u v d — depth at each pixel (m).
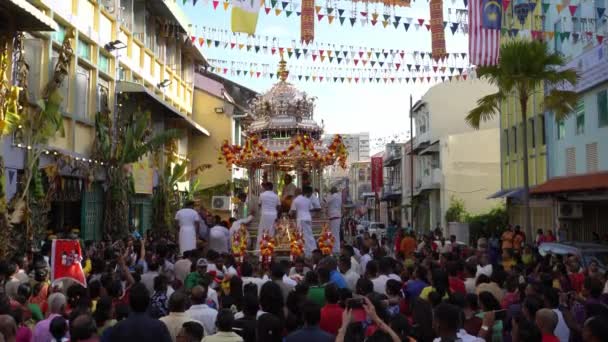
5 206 13.55
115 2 22.97
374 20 14.92
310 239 16.16
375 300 6.68
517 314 6.74
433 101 47.16
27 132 15.35
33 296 8.79
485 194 40.75
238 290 8.10
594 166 23.44
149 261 11.59
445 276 8.78
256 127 20.97
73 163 18.03
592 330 5.14
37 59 16.31
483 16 15.56
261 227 16.06
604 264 14.55
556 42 26.03
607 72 21.39
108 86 22.44
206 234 17.25
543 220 28.59
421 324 6.57
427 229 49.44
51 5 17.25
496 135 41.12
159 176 27.34
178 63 33.62
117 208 20.86
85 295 7.59
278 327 5.95
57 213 18.94
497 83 21.89
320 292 8.05
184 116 30.80
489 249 19.62
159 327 5.89
